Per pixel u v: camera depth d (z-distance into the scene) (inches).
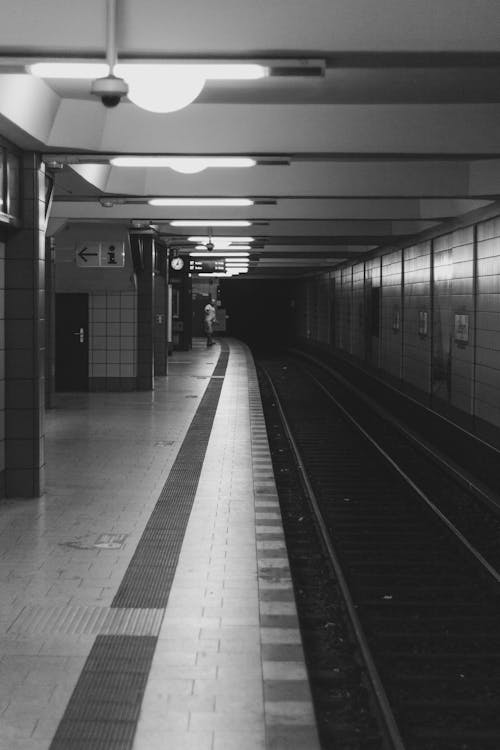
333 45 239.6
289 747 167.8
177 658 212.4
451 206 628.1
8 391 387.2
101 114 373.7
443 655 262.5
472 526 434.6
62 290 820.6
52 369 708.0
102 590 264.7
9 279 382.6
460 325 700.0
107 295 837.8
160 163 400.2
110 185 506.9
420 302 878.4
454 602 317.1
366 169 505.4
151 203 540.1
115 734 173.3
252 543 318.7
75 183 470.6
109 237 772.0
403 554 386.9
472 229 652.7
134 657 213.3
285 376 1439.5
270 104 387.9
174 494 402.0
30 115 329.4
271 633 229.6
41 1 231.8
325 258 1264.8
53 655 214.1
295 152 393.4
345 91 335.3
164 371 1051.3
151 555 302.7
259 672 203.8
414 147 390.3
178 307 1608.0
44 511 366.0
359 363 1337.4
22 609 247.6
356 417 897.5
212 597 258.7
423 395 861.8
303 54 241.6
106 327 840.3
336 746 197.3
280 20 238.8
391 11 238.8
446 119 387.2
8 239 381.4
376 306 1179.9
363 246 1159.0
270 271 1737.2
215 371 1143.0
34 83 315.6
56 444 541.0
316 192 512.1
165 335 1048.2
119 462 482.6
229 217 653.3
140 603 253.1
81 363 844.6
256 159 394.0
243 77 237.5
